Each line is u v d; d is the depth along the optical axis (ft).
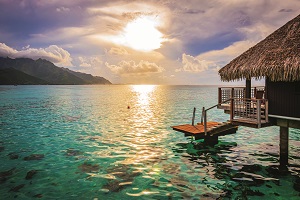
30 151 55.88
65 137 70.38
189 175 40.65
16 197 32.91
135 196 32.99
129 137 69.87
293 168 43.55
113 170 43.16
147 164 46.24
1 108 155.33
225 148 57.11
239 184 36.96
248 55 47.21
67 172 42.24
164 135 72.33
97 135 73.00
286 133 43.52
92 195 33.35
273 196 33.01
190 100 238.89
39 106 171.32
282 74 37.88
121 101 229.25
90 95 356.18
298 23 44.19
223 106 54.19
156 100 242.78
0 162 47.83
